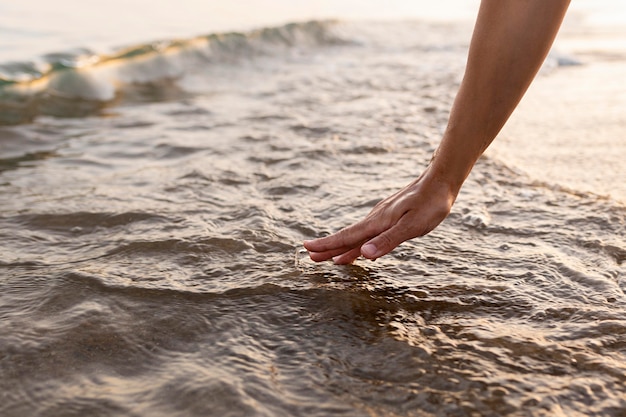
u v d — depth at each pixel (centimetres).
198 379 119
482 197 207
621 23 689
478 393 117
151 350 129
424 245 173
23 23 476
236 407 112
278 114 317
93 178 230
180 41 469
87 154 259
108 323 137
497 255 168
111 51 428
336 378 121
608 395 116
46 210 197
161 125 303
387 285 154
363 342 132
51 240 179
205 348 130
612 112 318
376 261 165
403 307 145
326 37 576
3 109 317
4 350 127
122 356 127
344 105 336
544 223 188
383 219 139
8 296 147
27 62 381
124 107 342
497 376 121
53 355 126
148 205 202
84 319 138
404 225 136
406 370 123
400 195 140
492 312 143
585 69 436
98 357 126
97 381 119
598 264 164
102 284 153
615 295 149
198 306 144
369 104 337
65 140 279
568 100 344
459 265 163
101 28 492
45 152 262
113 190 216
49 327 135
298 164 242
